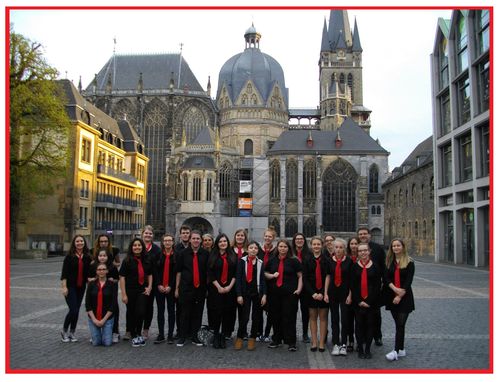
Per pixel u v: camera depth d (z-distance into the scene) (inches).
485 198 1627.7
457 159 1856.5
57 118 1689.2
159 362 447.8
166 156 4128.9
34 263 1686.8
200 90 4503.0
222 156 3912.4
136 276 523.2
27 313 677.3
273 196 3855.8
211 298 514.6
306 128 5108.3
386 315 738.2
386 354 485.4
